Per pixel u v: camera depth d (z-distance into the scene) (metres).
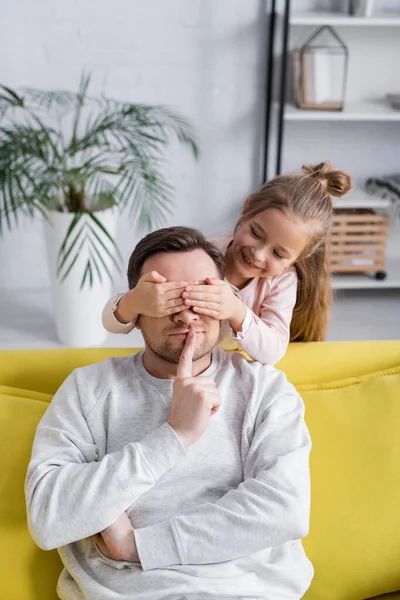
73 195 2.62
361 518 1.28
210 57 2.99
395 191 3.05
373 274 3.29
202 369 1.31
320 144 3.22
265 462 1.18
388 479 1.30
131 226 3.16
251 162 3.17
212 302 1.22
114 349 1.50
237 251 1.58
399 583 1.28
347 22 2.78
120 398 1.26
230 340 1.56
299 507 1.13
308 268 1.62
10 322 3.01
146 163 2.70
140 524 1.17
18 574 1.22
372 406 1.38
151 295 1.21
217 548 1.11
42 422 1.25
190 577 1.10
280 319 1.55
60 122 2.95
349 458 1.32
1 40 2.88
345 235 3.16
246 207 1.60
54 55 2.93
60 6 2.86
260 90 3.06
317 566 1.26
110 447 1.22
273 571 1.15
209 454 1.22
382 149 3.25
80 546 1.19
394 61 3.12
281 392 1.28
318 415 1.38
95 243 2.64
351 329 3.08
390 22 2.80
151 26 2.92
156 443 1.14
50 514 1.11
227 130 3.11
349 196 3.12
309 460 1.32
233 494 1.15
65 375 1.45
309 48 2.90
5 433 1.31
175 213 3.22
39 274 3.25
